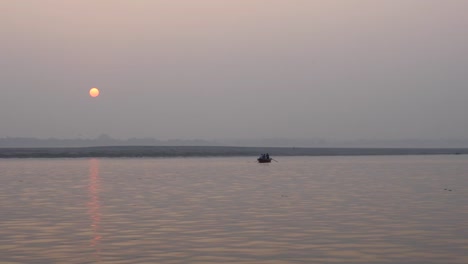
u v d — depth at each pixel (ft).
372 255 86.28
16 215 131.03
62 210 140.15
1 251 89.56
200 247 92.53
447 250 89.81
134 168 362.12
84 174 292.20
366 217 126.62
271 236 102.42
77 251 89.51
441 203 153.89
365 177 265.34
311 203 154.51
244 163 454.40
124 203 155.53
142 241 97.86
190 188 204.13
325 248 91.61
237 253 87.97
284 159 579.89
